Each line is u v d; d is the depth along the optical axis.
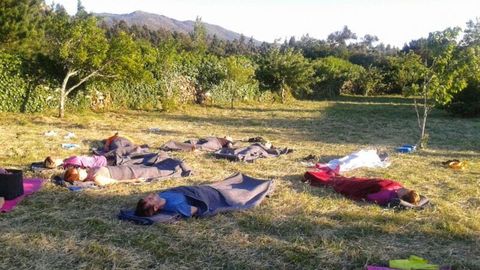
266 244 6.32
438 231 6.95
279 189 8.99
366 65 62.78
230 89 28.80
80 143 13.33
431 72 14.12
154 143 13.96
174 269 5.56
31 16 22.67
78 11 18.38
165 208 7.17
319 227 7.01
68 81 19.44
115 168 9.15
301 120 21.95
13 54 18.17
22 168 9.95
